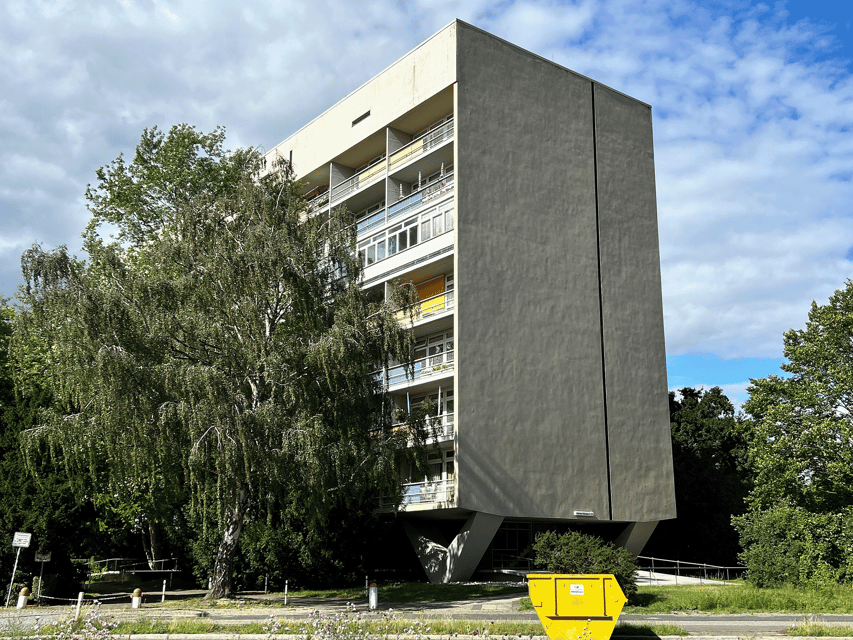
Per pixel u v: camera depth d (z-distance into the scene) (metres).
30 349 31.67
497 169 37.22
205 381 23.83
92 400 24.58
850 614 22.72
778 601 24.19
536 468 35.19
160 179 40.16
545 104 39.94
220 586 27.75
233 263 27.62
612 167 42.09
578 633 14.16
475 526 33.50
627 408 39.41
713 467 51.44
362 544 34.50
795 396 36.78
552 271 38.09
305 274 29.22
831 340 36.75
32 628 16.66
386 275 39.91
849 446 34.44
